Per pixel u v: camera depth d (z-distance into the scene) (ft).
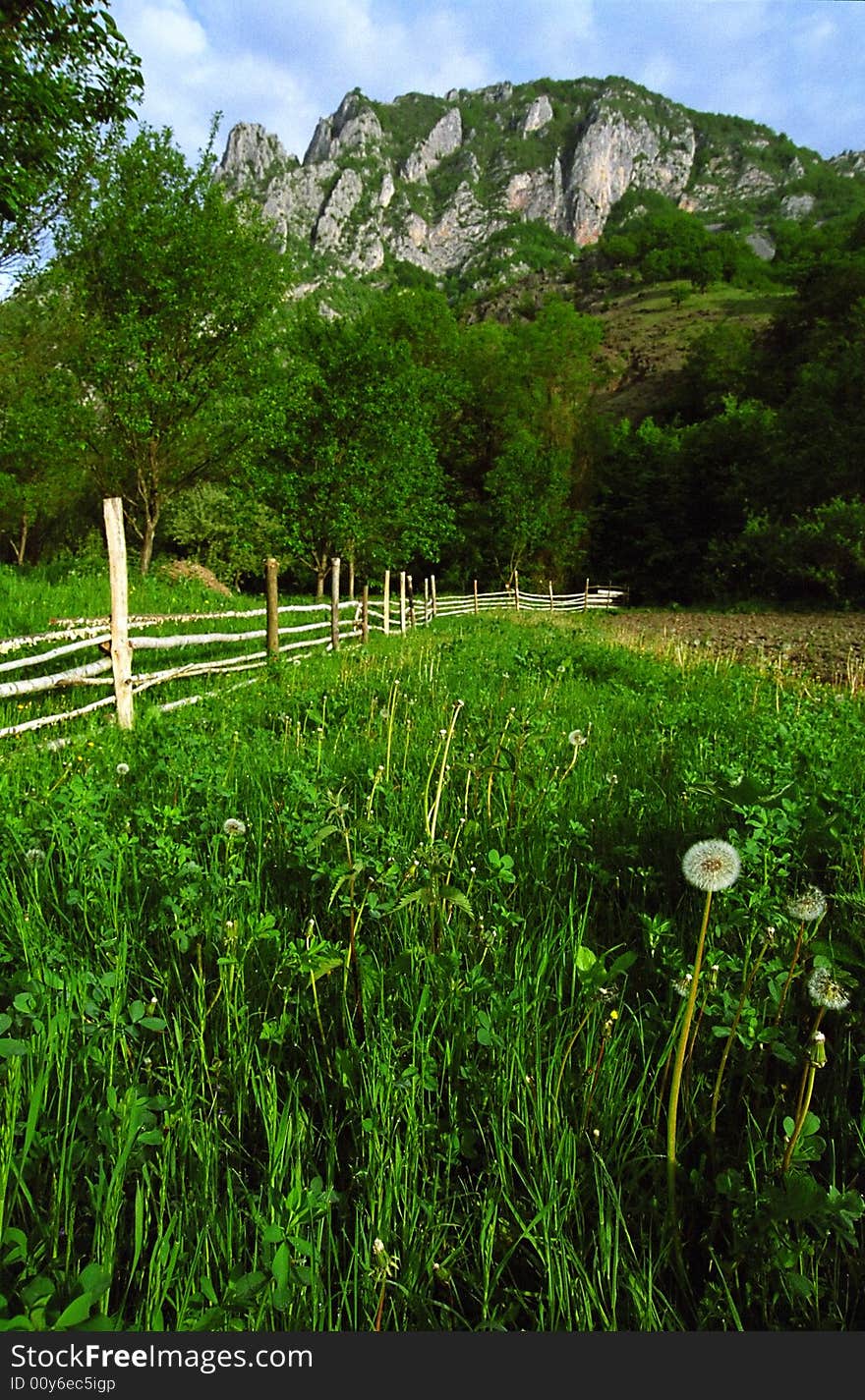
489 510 145.38
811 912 5.82
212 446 62.34
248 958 7.70
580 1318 4.72
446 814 11.30
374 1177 5.46
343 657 33.14
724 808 10.45
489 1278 5.06
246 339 58.90
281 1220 4.96
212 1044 6.77
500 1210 5.54
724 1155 5.85
